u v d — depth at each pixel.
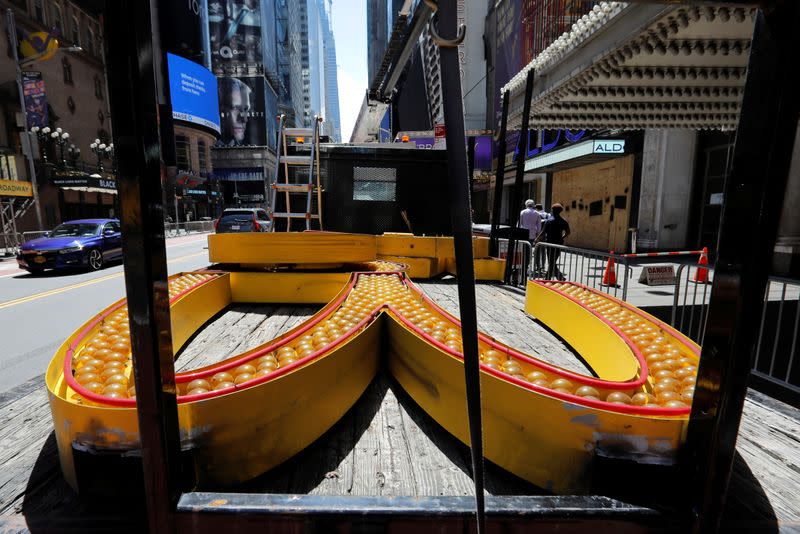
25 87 26.84
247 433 1.81
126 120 1.11
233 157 92.69
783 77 1.04
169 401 1.35
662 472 1.60
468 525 1.40
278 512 1.38
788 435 2.27
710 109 8.04
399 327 2.94
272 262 5.57
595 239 17.62
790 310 6.60
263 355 2.46
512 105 8.50
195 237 33.69
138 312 1.21
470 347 0.79
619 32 5.08
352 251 5.70
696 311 6.77
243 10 89.06
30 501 1.65
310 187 7.68
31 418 2.40
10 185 19.12
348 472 1.93
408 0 3.12
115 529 1.50
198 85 74.56
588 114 8.67
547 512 1.41
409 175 8.28
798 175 8.81
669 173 13.91
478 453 0.81
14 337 5.68
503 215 27.41
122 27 1.08
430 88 20.84
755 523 1.58
